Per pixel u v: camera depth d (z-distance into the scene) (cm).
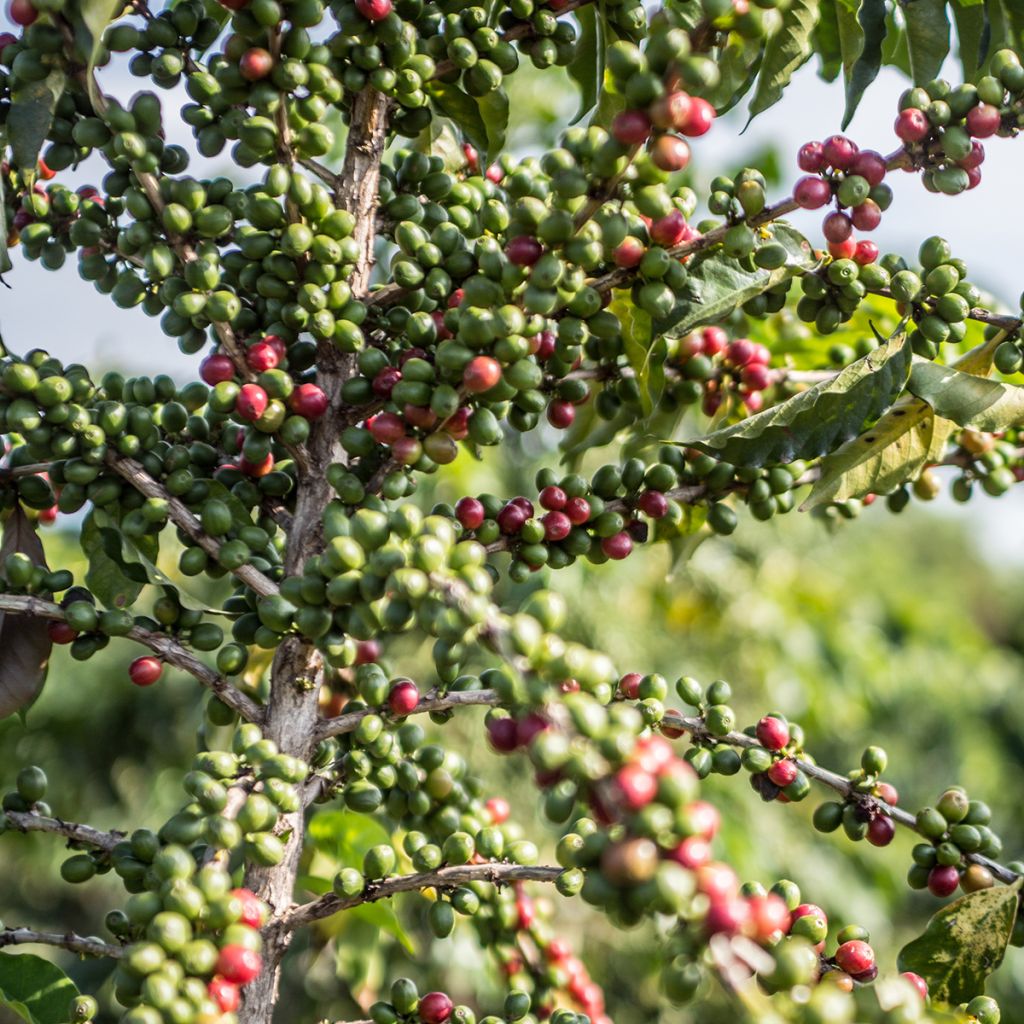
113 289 129
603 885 110
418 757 130
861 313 147
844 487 133
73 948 122
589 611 291
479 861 132
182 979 115
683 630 324
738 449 130
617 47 118
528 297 120
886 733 436
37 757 335
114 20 124
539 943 136
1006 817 496
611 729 111
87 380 126
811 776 129
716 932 109
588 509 128
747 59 125
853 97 134
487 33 128
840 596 385
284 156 125
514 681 113
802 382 143
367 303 129
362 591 119
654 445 137
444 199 132
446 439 124
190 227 125
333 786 127
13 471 129
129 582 131
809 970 111
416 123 130
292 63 122
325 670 136
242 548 125
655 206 120
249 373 127
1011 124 126
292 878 125
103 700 337
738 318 149
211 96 125
